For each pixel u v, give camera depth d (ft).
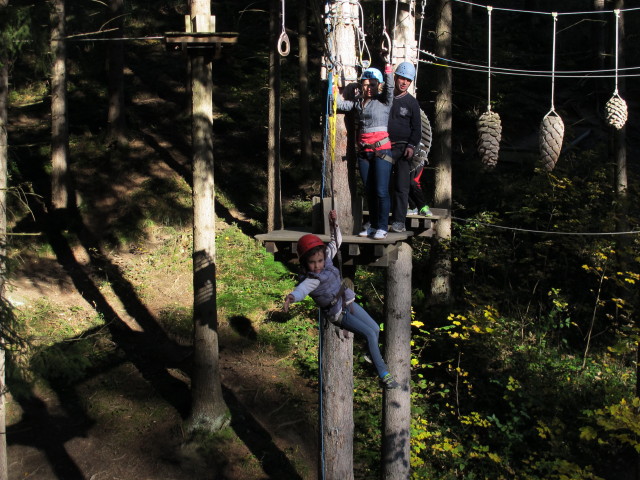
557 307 48.55
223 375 46.39
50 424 41.04
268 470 38.34
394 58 29.32
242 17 99.96
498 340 46.16
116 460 38.50
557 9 98.12
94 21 86.53
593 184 53.72
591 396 42.63
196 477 37.68
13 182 64.69
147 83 87.92
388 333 33.06
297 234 20.21
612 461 39.32
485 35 81.51
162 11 101.86
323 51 20.95
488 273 56.75
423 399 43.65
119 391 44.32
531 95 82.02
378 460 38.91
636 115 81.35
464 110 78.95
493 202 62.90
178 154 74.49
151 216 65.05
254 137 80.12
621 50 52.21
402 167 21.18
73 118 77.15
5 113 28.89
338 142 20.92
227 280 57.47
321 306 17.84
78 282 56.13
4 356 28.89
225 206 68.95
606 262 48.88
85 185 67.10
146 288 56.34
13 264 28.40
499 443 39.55
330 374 23.66
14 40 26.91
